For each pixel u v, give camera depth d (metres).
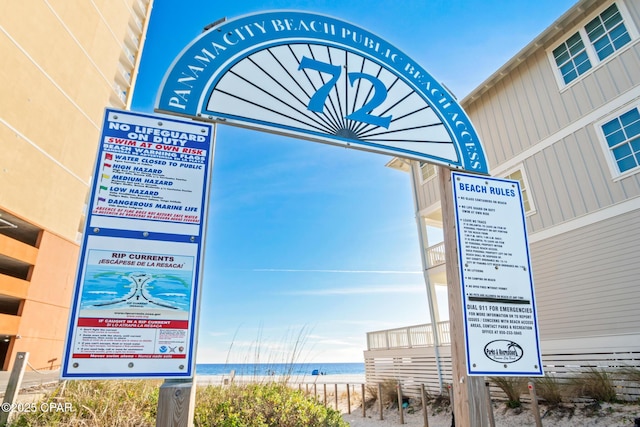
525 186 12.38
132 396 5.43
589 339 9.85
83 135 31.31
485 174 4.15
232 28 3.57
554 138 11.79
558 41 12.20
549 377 9.95
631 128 10.00
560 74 11.98
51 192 27.33
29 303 23.39
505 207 4.02
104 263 2.53
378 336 17.02
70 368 2.26
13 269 25.22
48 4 28.16
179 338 2.51
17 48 25.25
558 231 11.16
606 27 10.99
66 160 29.09
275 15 3.79
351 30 4.08
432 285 14.75
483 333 3.51
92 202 2.64
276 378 6.51
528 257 3.88
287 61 3.65
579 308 10.26
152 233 2.69
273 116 3.39
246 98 3.35
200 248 2.74
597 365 9.55
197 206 2.84
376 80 3.99
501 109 13.66
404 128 3.94
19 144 24.92
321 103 3.65
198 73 3.27
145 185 2.79
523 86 13.05
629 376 8.48
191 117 3.11
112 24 36.59
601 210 10.24
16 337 22.12
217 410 5.21
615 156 10.25
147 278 2.58
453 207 3.87
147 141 2.90
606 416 8.18
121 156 2.81
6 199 23.58
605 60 10.82
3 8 24.38
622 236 9.67
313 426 5.26
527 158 12.45
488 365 3.42
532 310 3.70
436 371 13.52
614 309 9.51
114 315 2.44
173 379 2.49
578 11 11.52
